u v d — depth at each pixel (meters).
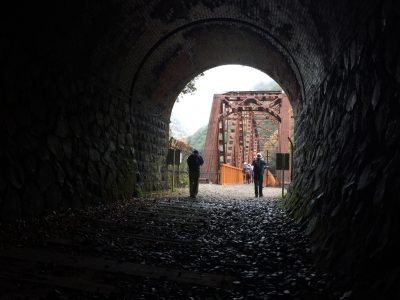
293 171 13.48
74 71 9.78
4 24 7.12
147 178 15.38
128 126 13.54
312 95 9.89
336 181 5.95
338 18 6.29
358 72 5.58
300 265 5.39
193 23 12.66
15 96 7.61
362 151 5.05
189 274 4.99
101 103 11.39
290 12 8.84
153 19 11.34
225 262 5.61
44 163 8.38
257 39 12.80
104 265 5.16
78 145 9.93
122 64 12.09
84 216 8.72
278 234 7.57
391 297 3.12
